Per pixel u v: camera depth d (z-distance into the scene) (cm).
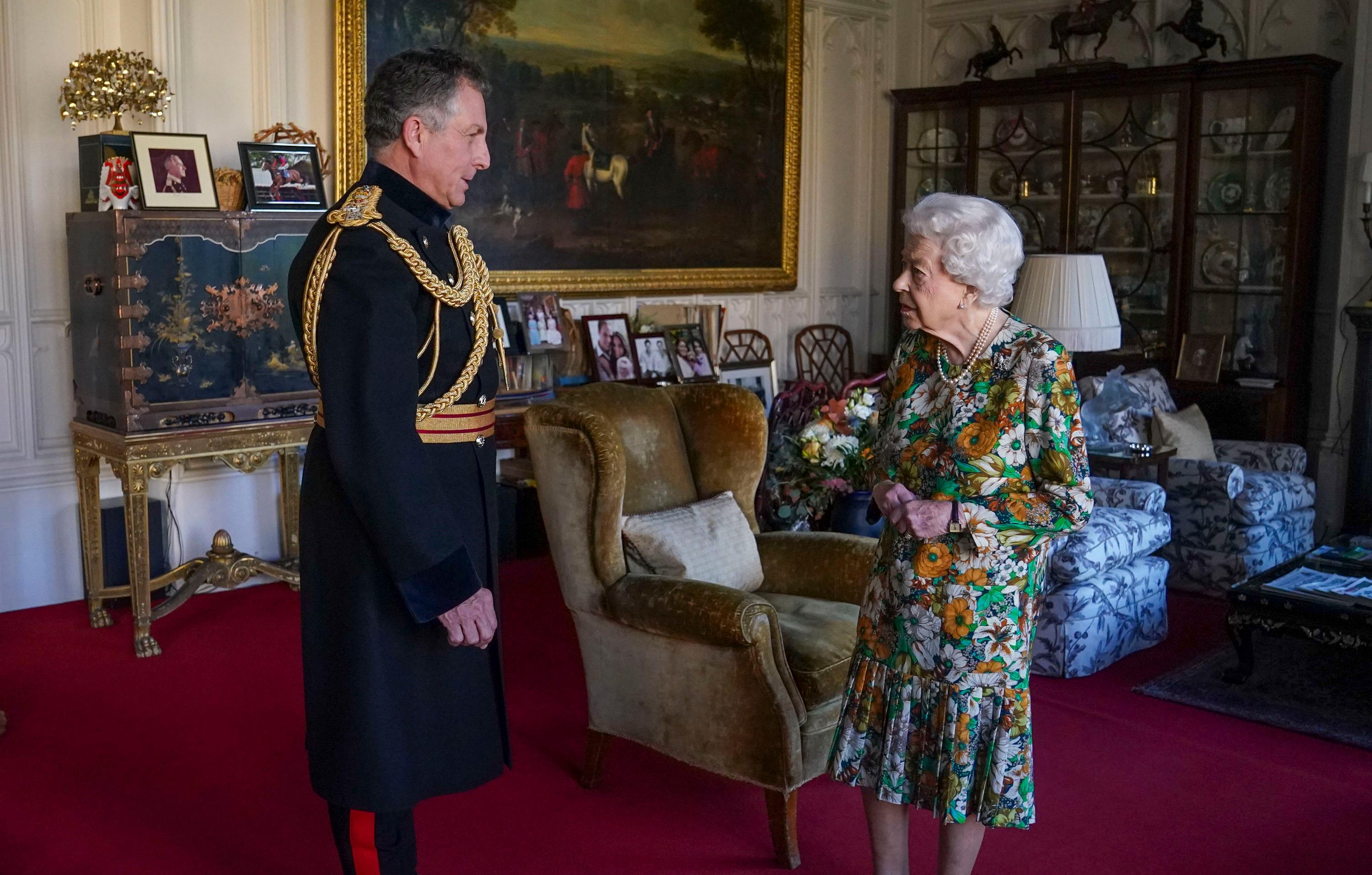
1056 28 686
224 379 446
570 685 401
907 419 222
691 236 705
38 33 469
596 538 298
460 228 213
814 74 773
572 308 657
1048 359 207
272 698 386
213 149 505
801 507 404
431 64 200
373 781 200
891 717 222
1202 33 639
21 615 475
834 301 809
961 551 212
